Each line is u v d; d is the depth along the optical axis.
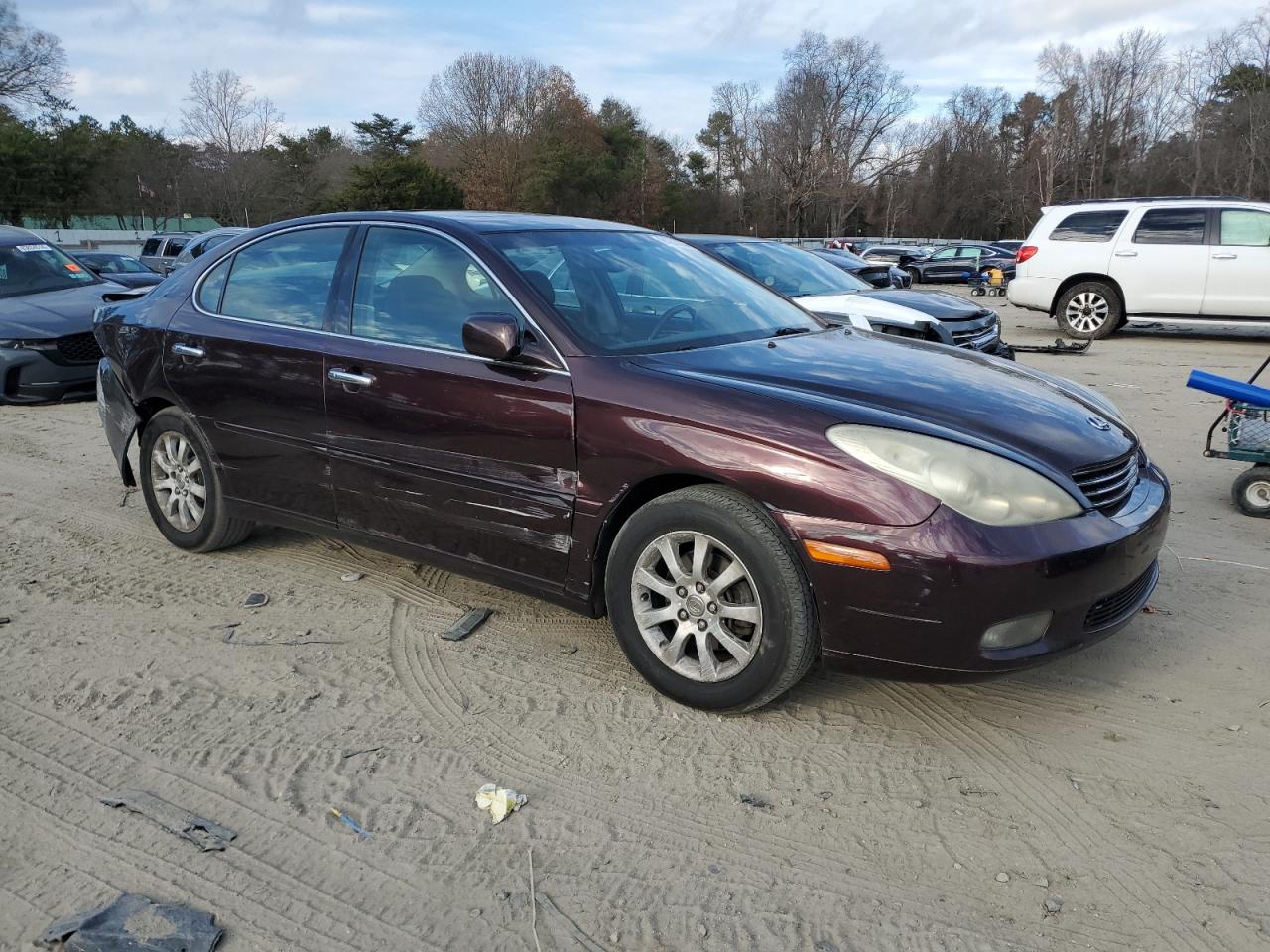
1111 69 65.94
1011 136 78.75
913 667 2.88
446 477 3.63
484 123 67.44
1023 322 16.38
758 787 2.89
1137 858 2.57
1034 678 3.51
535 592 3.56
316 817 2.76
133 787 2.90
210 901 2.43
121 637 3.89
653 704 3.35
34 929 2.33
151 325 4.64
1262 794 2.82
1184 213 12.68
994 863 2.56
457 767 3.00
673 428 3.11
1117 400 8.92
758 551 2.97
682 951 2.27
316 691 3.46
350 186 54.53
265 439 4.21
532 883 2.50
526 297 3.54
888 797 2.84
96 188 56.91
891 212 78.94
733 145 78.62
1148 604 4.13
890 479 2.83
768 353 3.60
